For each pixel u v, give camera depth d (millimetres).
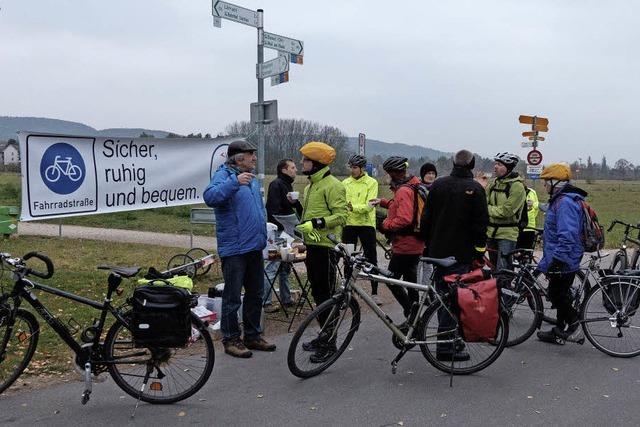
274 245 6707
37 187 9586
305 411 4098
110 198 10422
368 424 3893
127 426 3824
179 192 11266
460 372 4887
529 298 5758
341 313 4898
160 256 10352
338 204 5414
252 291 5375
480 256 5199
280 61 8203
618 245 14492
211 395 4379
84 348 4074
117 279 4090
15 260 4125
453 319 4801
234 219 5137
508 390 4535
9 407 4082
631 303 5402
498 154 6859
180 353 4375
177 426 3838
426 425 3883
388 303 7438
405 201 5762
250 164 5188
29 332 4242
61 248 10844
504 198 6762
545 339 5859
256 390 4484
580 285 6109
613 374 4930
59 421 3877
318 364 4832
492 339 4680
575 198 5473
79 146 10016
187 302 4023
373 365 5102
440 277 5027
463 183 5102
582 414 4074
